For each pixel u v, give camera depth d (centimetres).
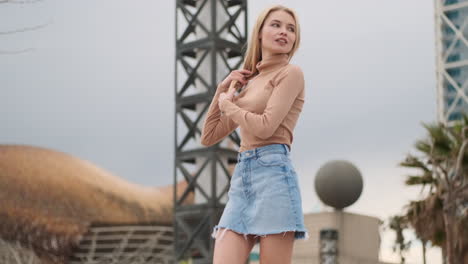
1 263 6309
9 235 6569
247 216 383
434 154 2262
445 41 9644
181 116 3494
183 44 3519
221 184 3428
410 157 2377
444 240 2380
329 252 2736
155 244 6362
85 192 7269
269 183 382
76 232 6744
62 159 7525
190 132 3469
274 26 404
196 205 3362
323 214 3112
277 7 409
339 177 3095
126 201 7569
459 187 2244
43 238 6694
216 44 3425
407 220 2436
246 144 395
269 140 390
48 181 7125
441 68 9575
